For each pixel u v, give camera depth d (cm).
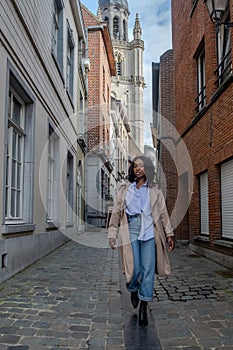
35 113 724
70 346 289
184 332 328
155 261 349
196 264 743
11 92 632
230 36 715
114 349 287
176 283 541
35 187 718
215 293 478
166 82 1466
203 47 973
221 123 748
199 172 938
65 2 1129
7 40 539
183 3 1166
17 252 582
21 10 613
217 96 767
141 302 347
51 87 894
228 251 704
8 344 289
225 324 351
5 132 530
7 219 588
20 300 417
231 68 716
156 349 288
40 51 763
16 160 653
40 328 327
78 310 385
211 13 647
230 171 730
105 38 1973
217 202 791
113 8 6550
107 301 424
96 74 1866
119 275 593
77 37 1462
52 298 431
